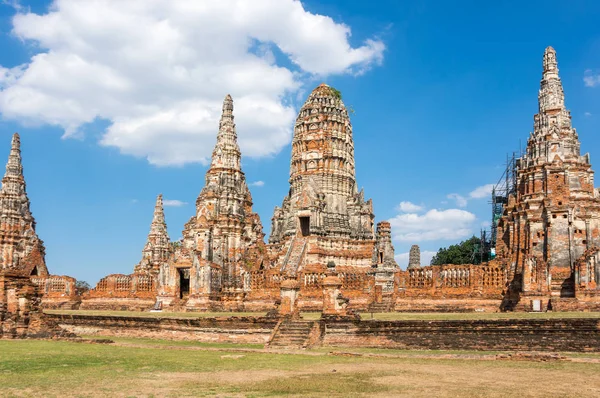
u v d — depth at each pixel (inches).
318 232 3225.9
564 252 2358.5
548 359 1277.1
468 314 1934.1
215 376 1114.1
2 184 4141.2
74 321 2214.6
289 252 3161.9
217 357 1430.9
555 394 898.1
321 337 1732.3
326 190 3395.7
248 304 2871.6
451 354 1419.8
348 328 1726.1
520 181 2586.1
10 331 2010.3
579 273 2150.6
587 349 1412.4
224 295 3024.1
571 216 2373.3
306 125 3513.8
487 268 2303.2
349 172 3501.5
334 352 1499.8
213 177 3331.7
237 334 1875.0
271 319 1844.2
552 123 2546.8
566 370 1136.8
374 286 2488.9
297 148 3516.2
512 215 2566.4
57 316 2246.6
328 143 3449.8
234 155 3400.6
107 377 1106.1
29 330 2041.1
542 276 2201.0
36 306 2111.2
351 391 941.8
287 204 3503.9
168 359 1391.5
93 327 2178.9
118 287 3272.6
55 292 3408.0
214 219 3203.7
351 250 3324.3
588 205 2438.5
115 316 2139.5
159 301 3043.8
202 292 2960.1
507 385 976.3
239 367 1244.5
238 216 3267.7
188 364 1296.8
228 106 3489.2
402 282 2452.0
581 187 2474.2
